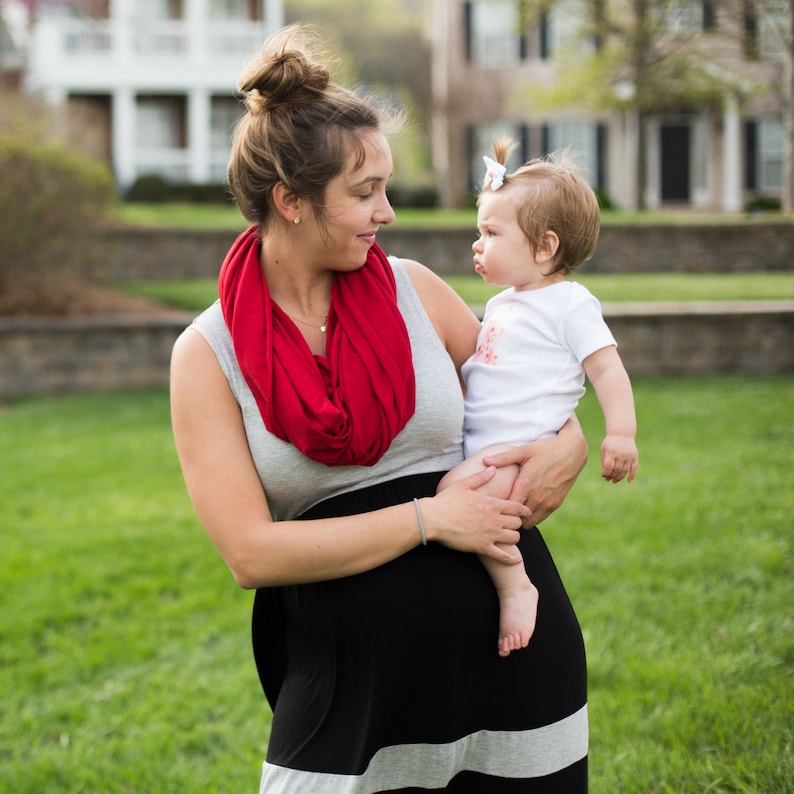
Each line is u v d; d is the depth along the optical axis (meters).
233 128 1.84
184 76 22.92
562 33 19.23
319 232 1.76
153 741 3.25
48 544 5.09
